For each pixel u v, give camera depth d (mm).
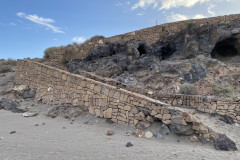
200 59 13914
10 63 21219
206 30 15688
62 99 8383
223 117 7559
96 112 7090
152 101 6109
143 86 11398
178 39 17641
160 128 5801
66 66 15945
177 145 4797
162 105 5957
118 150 4035
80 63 15711
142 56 16422
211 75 12250
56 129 5648
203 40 15484
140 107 6254
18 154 3311
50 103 8742
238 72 12070
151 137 5406
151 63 14297
